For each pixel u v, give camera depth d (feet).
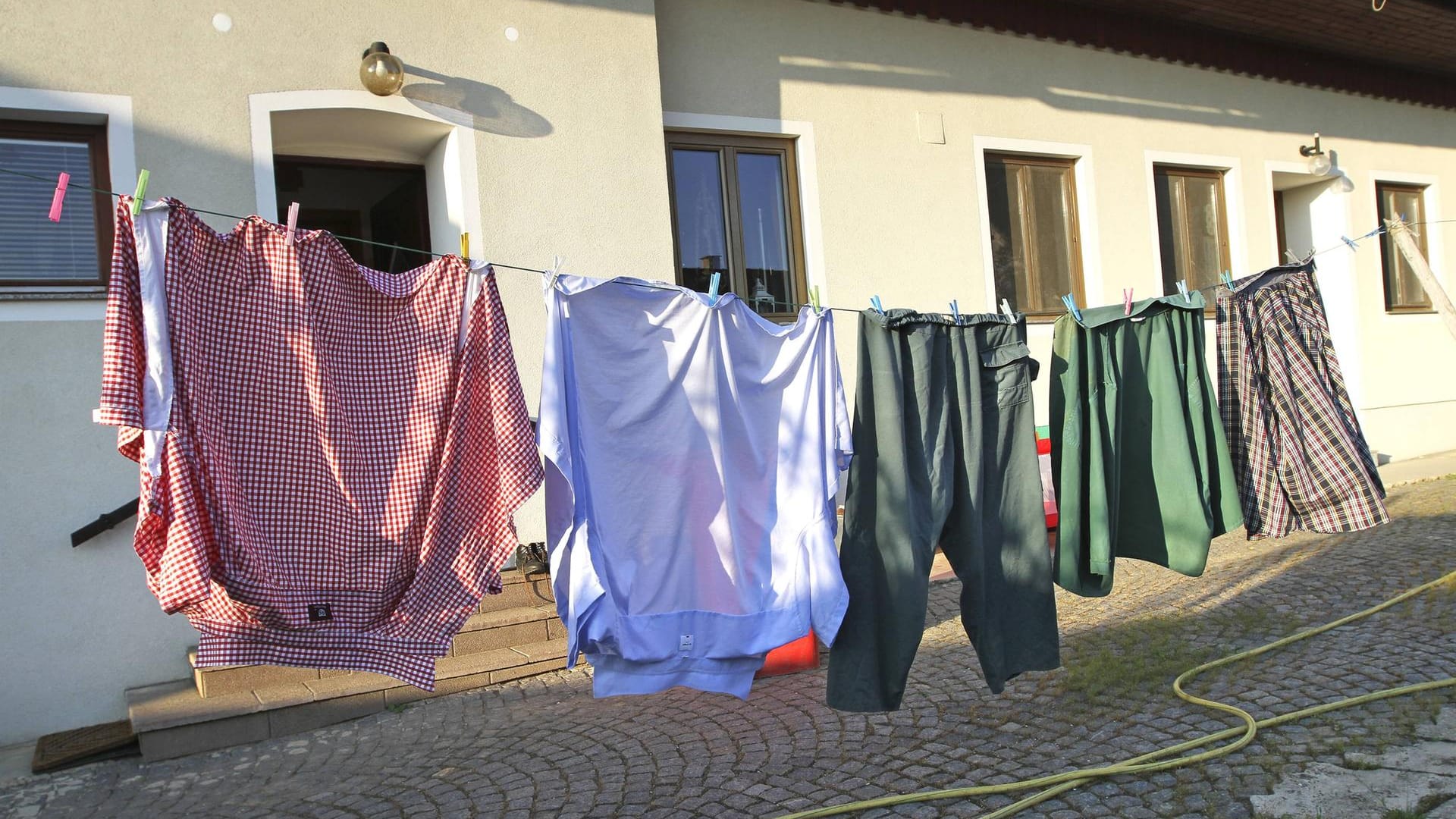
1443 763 11.42
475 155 18.84
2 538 15.55
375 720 15.90
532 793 12.73
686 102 22.43
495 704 16.37
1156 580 22.12
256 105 17.21
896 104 25.32
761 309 23.59
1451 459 35.04
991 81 26.94
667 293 11.60
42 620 15.74
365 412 9.77
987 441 12.91
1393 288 36.32
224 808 12.84
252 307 9.28
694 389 11.67
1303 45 32.73
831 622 11.34
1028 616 12.85
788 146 24.07
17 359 15.74
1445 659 15.11
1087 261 28.50
